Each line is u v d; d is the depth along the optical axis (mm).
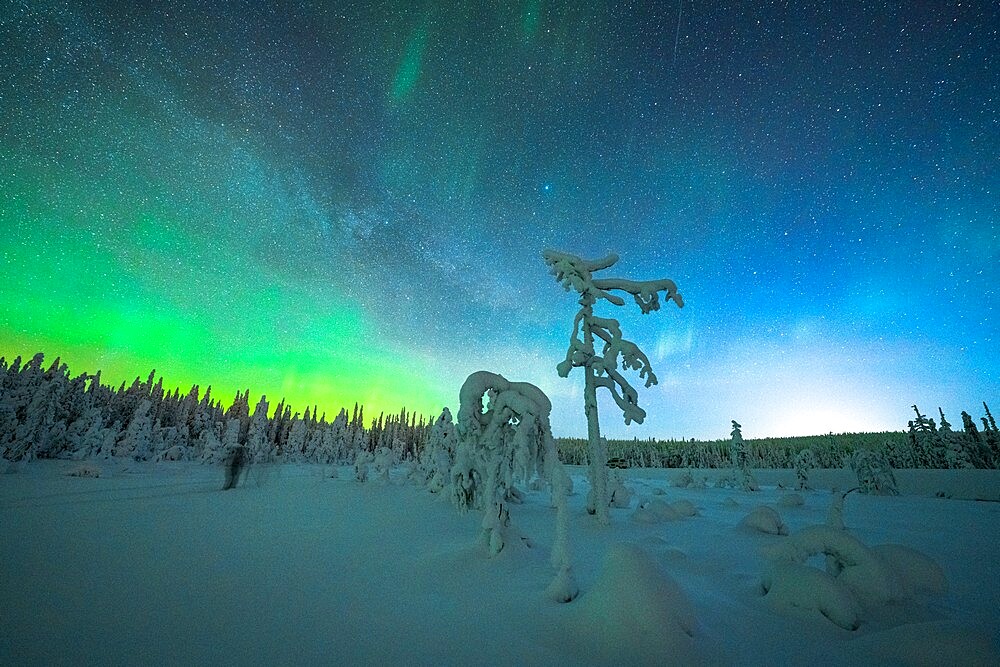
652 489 31000
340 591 5602
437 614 4777
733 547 8555
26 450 33125
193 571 6480
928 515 14969
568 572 5270
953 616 4762
